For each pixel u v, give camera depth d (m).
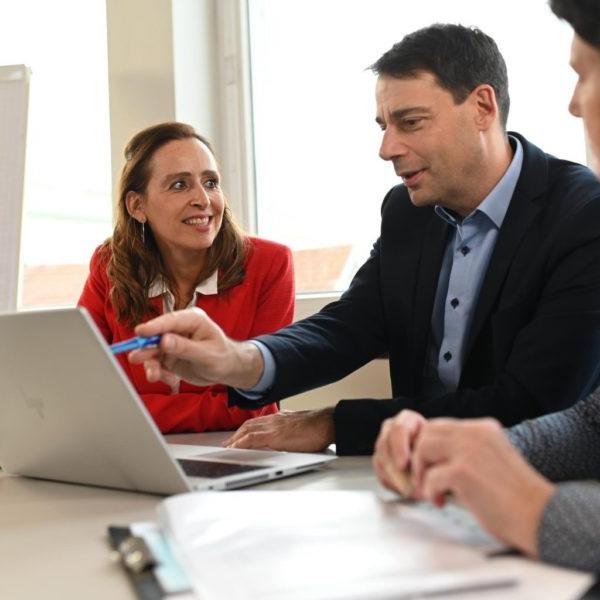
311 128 2.78
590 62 0.95
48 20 3.09
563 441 0.97
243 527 0.73
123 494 1.06
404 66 1.55
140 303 2.22
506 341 1.47
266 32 2.86
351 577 0.59
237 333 2.21
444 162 1.56
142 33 2.77
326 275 2.72
